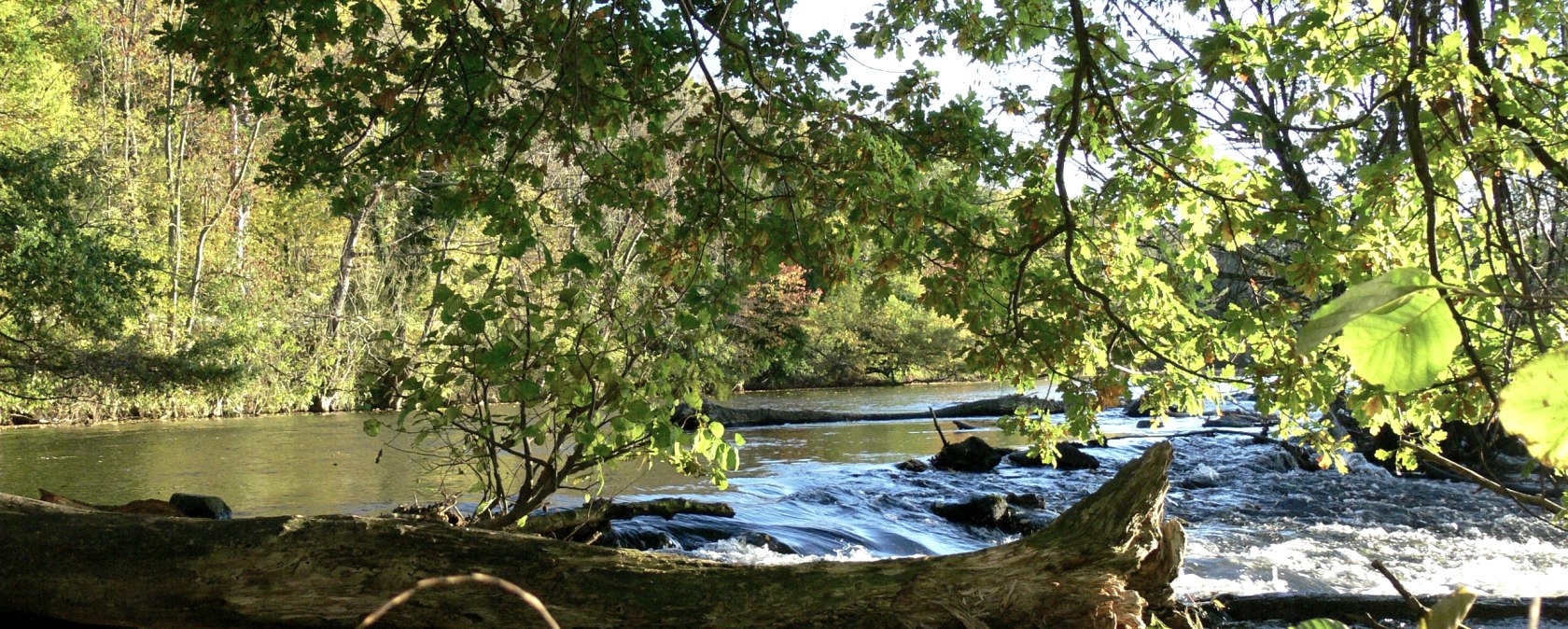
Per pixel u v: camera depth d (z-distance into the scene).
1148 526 4.04
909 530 9.29
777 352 34.19
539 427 4.98
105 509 5.75
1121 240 5.22
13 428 19.64
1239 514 10.16
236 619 3.98
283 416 23.73
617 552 4.15
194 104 26.17
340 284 27.72
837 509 10.08
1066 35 5.50
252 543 3.98
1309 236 4.41
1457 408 4.27
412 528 4.10
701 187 6.04
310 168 6.09
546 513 7.36
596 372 4.77
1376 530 9.31
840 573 4.09
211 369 16.75
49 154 14.49
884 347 40.19
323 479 11.85
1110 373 5.24
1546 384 0.63
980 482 12.05
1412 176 4.37
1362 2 4.93
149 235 23.84
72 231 14.34
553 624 0.74
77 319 14.49
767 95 5.81
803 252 5.68
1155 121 4.13
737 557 7.91
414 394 4.90
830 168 5.58
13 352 15.07
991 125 5.73
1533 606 0.60
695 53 5.23
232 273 25.86
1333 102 4.66
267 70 5.82
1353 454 13.37
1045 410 6.44
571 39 5.65
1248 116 4.27
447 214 6.11
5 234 13.63
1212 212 4.61
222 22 5.48
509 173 6.17
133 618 3.99
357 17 6.00
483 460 5.68
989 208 5.56
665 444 4.81
